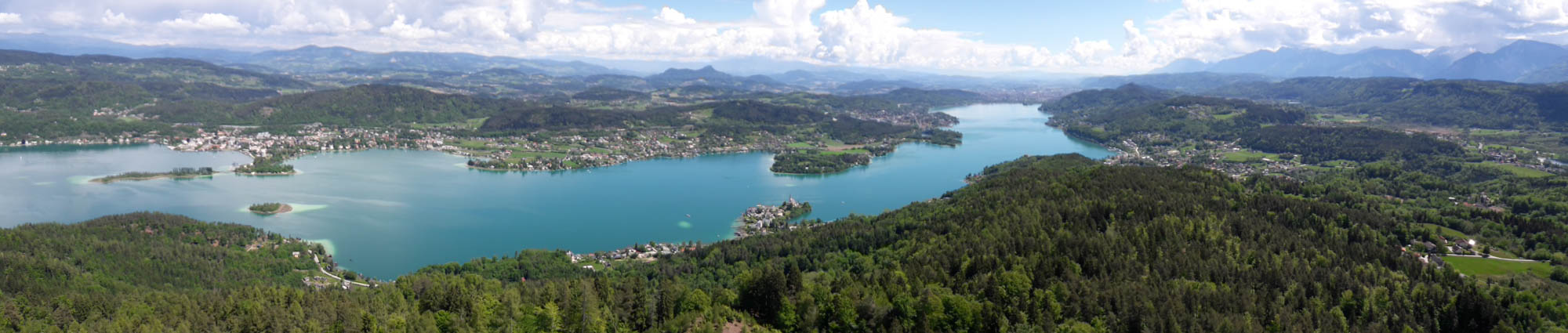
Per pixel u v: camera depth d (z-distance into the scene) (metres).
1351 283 178.38
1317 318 161.50
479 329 160.38
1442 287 182.88
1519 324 163.25
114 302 192.25
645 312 165.38
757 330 154.50
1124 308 157.38
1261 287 179.00
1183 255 198.88
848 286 175.12
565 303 168.00
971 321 157.25
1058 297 168.12
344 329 159.00
